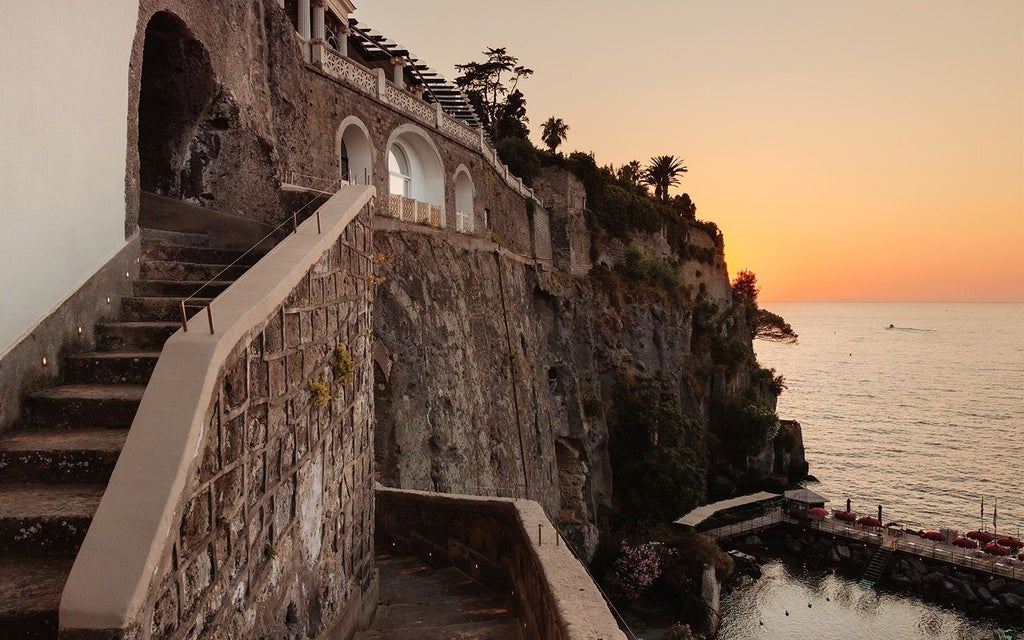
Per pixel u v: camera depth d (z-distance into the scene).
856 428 97.25
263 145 9.27
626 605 29.47
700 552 31.02
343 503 6.01
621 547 31.08
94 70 5.46
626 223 48.19
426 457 17.00
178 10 7.24
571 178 41.88
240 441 3.59
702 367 52.78
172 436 2.82
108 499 2.60
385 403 16.09
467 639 6.21
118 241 5.90
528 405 26.48
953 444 85.56
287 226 8.86
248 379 3.71
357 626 6.25
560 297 35.72
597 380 38.22
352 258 6.43
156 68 8.06
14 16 4.37
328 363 5.51
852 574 36.97
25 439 3.84
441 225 22.64
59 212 4.91
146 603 2.45
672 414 40.19
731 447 51.88
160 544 2.54
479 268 24.22
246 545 3.68
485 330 23.25
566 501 31.88
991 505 56.88
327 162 16.66
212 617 3.21
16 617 2.63
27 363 4.30
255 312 3.77
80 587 2.33
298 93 15.01
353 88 18.03
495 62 52.00
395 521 9.11
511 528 7.31
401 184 22.47
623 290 43.19
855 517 42.06
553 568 5.27
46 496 3.41
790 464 59.84
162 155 8.52
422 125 22.14
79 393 4.30
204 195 8.65
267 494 4.04
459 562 8.22
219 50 8.43
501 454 22.25
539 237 35.97
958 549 37.88
